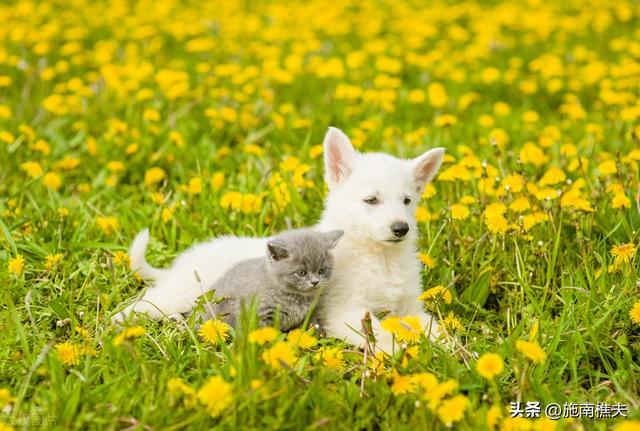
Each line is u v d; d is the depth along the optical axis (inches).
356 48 641.0
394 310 257.9
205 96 474.3
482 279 262.2
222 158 383.2
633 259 248.5
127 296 261.3
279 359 184.9
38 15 665.6
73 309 235.9
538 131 438.9
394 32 689.0
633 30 693.9
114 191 351.6
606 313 224.1
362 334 224.7
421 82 549.0
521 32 695.7
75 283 259.6
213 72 541.6
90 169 375.9
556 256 264.5
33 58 565.0
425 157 266.2
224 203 306.0
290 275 229.5
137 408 185.9
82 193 352.2
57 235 292.0
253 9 763.4
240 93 480.4
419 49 633.0
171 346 212.7
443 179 303.9
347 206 253.9
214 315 219.5
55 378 193.3
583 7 765.3
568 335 222.1
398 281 255.3
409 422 183.2
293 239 233.9
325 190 333.4
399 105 492.4
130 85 466.3
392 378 187.6
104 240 306.8
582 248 263.3
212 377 182.7
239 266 248.8
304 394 186.5
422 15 722.2
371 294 251.3
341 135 261.3
